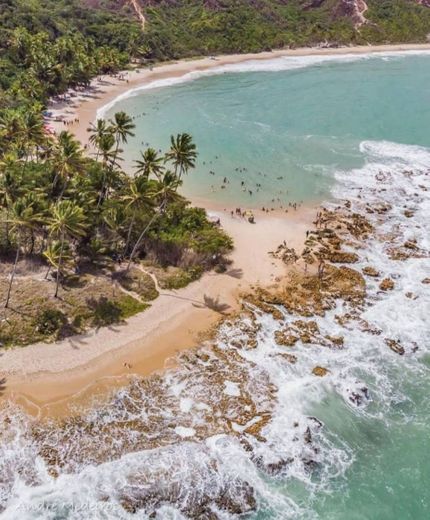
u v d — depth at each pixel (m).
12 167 81.50
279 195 101.25
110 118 133.25
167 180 68.94
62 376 56.12
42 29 165.62
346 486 47.25
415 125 142.62
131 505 43.97
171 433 50.50
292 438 50.38
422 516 45.38
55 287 67.31
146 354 60.19
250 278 75.38
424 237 87.25
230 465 47.72
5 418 50.78
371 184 106.19
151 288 70.44
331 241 84.88
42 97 132.88
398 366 60.66
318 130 136.50
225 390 55.78
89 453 48.00
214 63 199.38
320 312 68.62
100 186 83.25
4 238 73.44
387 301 71.44
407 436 52.34
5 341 58.81
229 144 124.44
